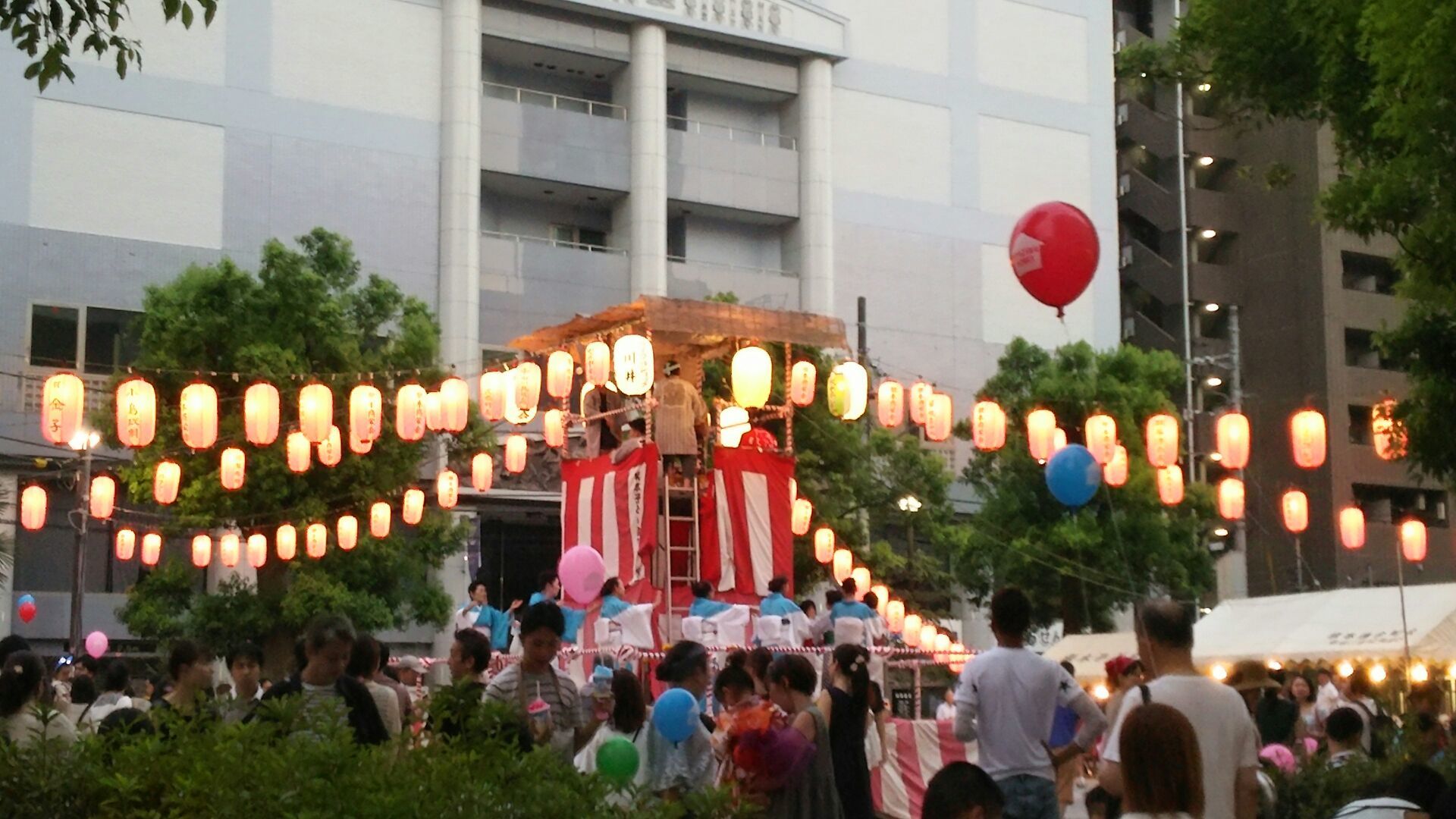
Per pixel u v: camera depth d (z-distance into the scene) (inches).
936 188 1675.7
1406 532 946.7
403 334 1107.3
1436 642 786.8
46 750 274.2
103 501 959.6
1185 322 1781.5
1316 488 1745.8
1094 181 1777.8
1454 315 558.6
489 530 1518.2
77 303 1288.1
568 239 1528.1
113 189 1310.3
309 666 339.3
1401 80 453.7
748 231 1590.8
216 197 1347.2
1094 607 1389.0
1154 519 1326.3
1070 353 1370.6
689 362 871.7
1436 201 507.5
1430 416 545.0
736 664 440.1
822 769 343.9
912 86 1674.5
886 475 1311.5
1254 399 1800.0
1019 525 1338.6
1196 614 1405.0
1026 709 346.3
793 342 823.7
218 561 1309.1
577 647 758.5
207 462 1023.0
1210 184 1871.3
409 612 1167.6
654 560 797.2
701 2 1518.2
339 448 938.7
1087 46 1801.2
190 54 1349.7
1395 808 285.0
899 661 770.2
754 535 829.8
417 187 1421.0
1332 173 1772.9
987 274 1694.1
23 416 1261.1
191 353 1032.8
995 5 1744.6
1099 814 390.3
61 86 1299.2
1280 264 1798.7
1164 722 229.3
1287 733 584.7
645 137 1488.7
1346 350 1776.6
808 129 1585.9
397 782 243.4
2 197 1270.9
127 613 1103.0
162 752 269.6
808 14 1583.4
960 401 1652.3
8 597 1255.5
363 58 1413.6
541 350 885.8
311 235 1111.6
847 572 1093.8
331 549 1069.8
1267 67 585.9
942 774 241.3
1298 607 879.1
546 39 1469.0
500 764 258.5
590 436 850.1
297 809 234.8
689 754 353.4
